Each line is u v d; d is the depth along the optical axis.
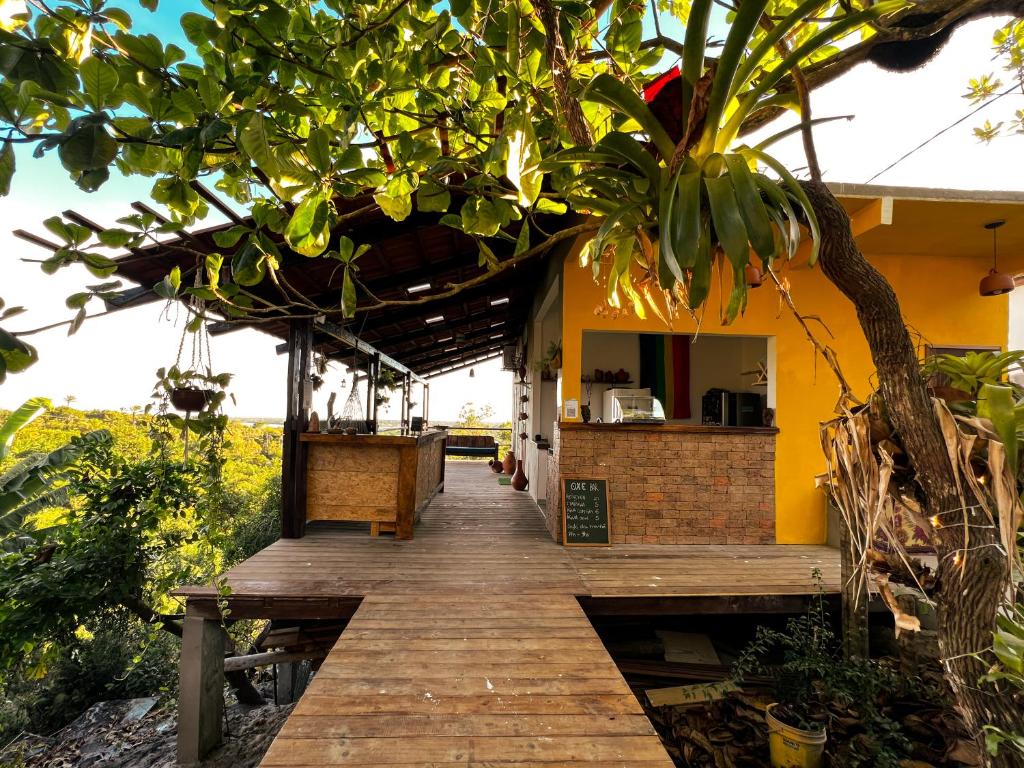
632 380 5.97
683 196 0.94
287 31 1.37
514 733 1.67
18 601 3.96
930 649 2.85
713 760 2.54
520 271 5.77
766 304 4.41
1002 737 0.97
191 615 2.90
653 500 4.22
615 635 3.62
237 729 3.40
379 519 4.23
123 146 1.28
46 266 1.15
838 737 2.47
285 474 4.17
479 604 2.75
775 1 1.51
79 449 4.58
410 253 4.39
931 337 4.38
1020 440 0.98
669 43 1.39
